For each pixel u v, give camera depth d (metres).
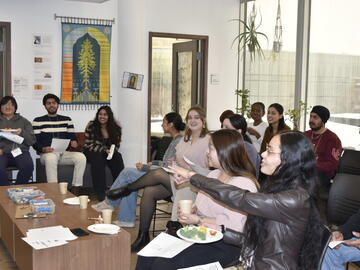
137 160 6.78
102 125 5.89
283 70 6.83
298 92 6.47
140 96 6.76
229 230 2.54
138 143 6.79
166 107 8.48
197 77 7.52
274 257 1.92
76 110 6.67
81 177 5.75
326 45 6.14
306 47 6.43
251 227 2.01
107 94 6.83
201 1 7.28
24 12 6.23
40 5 6.31
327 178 4.73
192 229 2.59
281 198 1.88
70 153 5.84
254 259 1.99
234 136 2.71
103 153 5.82
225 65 7.57
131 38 6.63
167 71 8.47
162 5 7.00
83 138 6.39
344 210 3.44
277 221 1.91
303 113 6.48
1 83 6.26
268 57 7.13
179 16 7.14
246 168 2.71
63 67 6.50
